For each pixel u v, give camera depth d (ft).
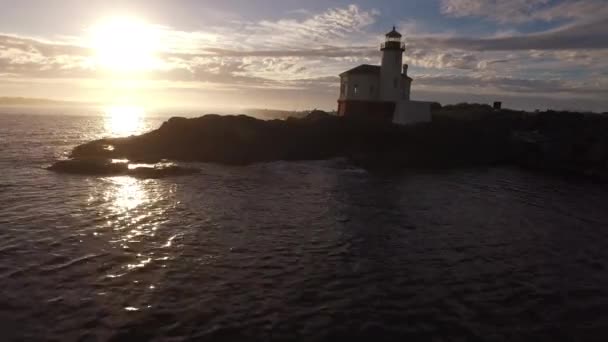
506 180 110.83
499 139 144.66
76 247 52.03
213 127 138.00
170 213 69.56
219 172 111.34
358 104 155.12
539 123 161.58
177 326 34.88
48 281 42.24
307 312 37.81
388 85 153.79
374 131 137.18
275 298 40.24
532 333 35.50
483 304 40.37
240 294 40.83
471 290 43.34
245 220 66.59
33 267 45.50
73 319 35.42
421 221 68.44
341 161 126.52
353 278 45.39
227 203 77.61
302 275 45.78
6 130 246.88
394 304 39.83
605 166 124.98
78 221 63.26
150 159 123.03
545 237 62.13
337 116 151.74
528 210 78.54
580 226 68.69
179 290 41.27
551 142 139.13
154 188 89.81
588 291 43.91
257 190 89.92
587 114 173.88
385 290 42.75
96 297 39.32
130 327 34.53
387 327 35.68
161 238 56.54
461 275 47.14
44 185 89.71
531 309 39.63
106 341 32.53
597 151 128.88
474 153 139.85
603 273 48.98
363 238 59.00
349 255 52.26
